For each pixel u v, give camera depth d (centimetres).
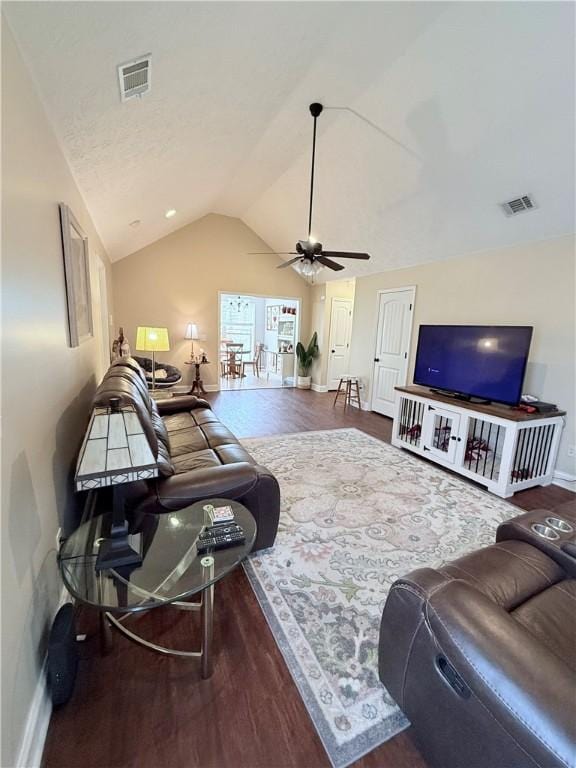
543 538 146
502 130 259
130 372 225
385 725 119
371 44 230
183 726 116
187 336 632
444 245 411
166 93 186
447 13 208
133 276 588
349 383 589
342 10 193
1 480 92
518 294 355
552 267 325
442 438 356
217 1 139
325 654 143
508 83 229
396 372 518
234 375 838
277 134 342
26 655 105
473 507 270
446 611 94
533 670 77
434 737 99
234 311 1032
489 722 79
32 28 111
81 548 138
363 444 404
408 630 106
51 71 133
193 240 621
